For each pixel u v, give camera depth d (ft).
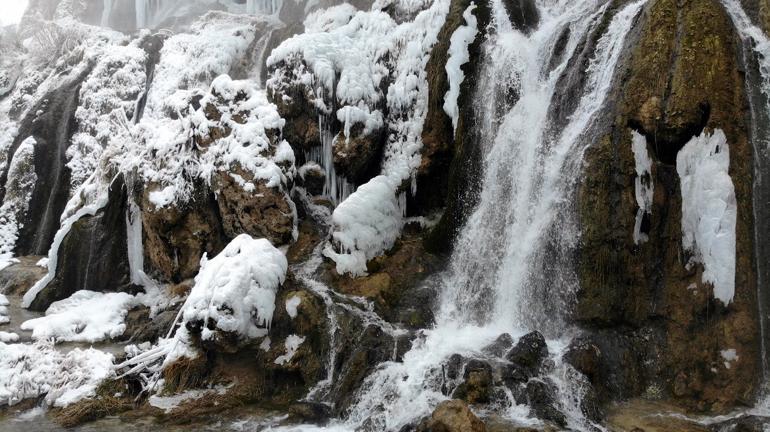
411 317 34.96
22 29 86.07
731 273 27.99
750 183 29.01
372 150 42.86
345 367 31.24
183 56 61.41
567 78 35.99
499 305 34.42
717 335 28.12
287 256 38.88
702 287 28.78
